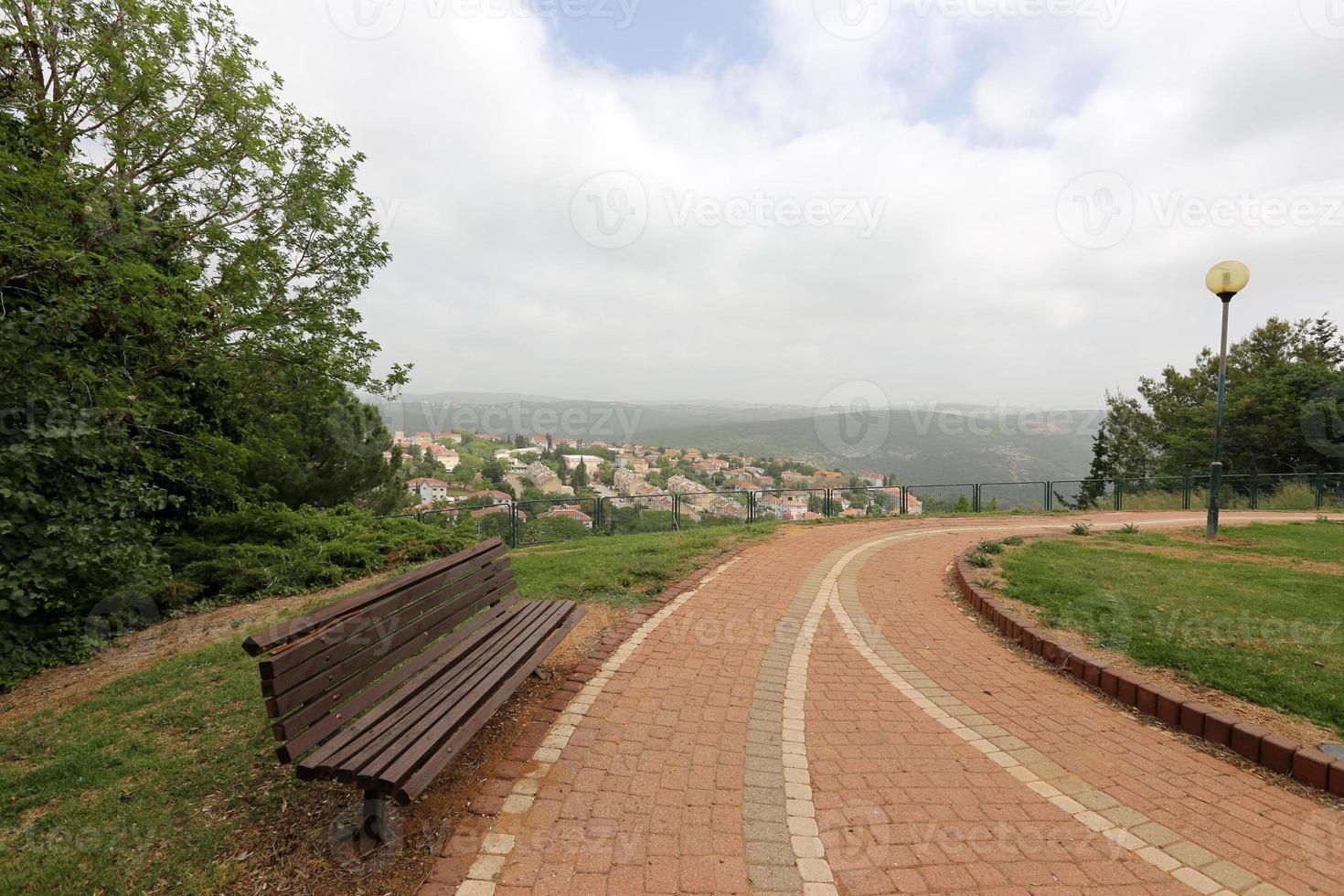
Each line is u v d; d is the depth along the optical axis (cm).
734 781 307
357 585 796
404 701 299
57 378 663
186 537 841
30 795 293
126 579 638
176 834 257
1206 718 361
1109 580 678
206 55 961
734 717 382
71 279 702
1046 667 481
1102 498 1833
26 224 658
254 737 346
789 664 478
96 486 641
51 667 550
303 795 283
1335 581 668
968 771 323
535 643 394
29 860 241
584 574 716
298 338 1044
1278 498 1823
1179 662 442
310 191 1062
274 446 1059
